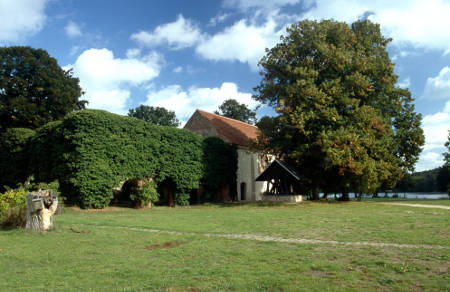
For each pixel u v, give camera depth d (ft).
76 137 76.07
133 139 86.74
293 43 96.84
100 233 39.78
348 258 26.08
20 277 22.63
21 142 100.07
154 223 49.55
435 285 19.07
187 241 34.45
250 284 19.76
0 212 44.29
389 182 110.32
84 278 22.11
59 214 65.72
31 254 29.27
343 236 36.68
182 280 20.98
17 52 126.11
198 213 69.67
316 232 39.81
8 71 124.67
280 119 89.61
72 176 76.18
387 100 102.53
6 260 27.45
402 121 111.65
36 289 19.92
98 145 78.23
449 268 22.63
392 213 64.18
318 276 21.48
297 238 35.83
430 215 59.11
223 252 28.91
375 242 32.76
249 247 31.01
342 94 88.58
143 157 88.22
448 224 45.29
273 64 98.84
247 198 133.08
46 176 86.02
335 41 96.78
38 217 41.06
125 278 21.94
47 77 127.13
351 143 80.64
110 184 79.71
